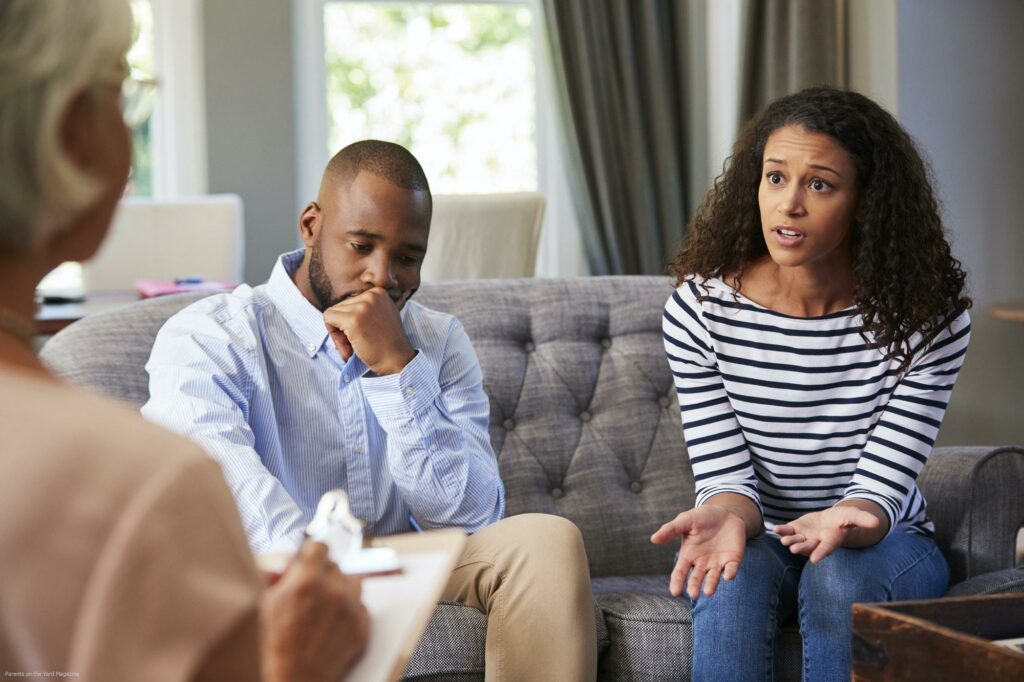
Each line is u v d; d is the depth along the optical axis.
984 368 4.02
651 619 1.81
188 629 0.54
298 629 0.86
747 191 1.95
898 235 1.86
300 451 1.86
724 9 5.02
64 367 1.99
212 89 5.18
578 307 2.40
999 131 3.99
